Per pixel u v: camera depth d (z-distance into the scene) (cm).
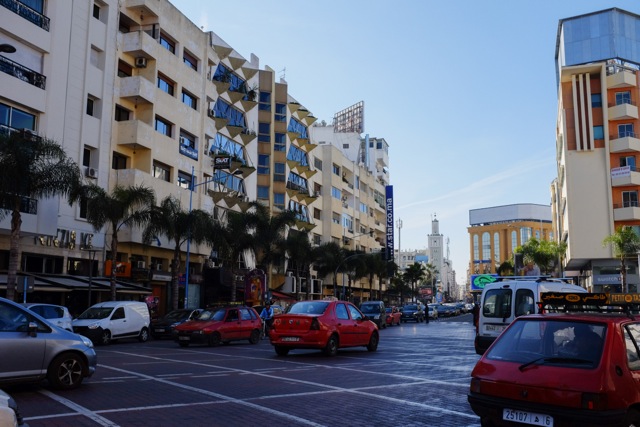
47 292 2966
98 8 3469
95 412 833
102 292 3247
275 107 6106
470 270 17125
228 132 5050
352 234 8038
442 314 7694
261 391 1060
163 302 3991
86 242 3203
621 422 557
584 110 5966
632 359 614
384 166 10931
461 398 1025
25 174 2219
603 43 7188
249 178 5422
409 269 11506
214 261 4600
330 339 1778
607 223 5759
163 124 3909
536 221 16412
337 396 1023
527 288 1538
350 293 7138
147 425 760
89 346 1069
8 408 464
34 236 2836
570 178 5928
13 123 2784
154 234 3191
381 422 815
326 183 7312
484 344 1579
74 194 2575
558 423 571
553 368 603
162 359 1653
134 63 3716
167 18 3956
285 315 1798
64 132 3077
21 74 2809
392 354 1906
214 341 2284
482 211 17262
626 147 5734
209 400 954
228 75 5012
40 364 983
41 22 2939
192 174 4119
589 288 6488
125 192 2962
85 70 3259
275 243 4481
